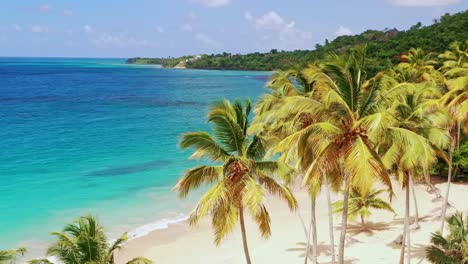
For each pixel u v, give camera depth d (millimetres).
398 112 22656
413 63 77062
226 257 28875
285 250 29578
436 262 20266
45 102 107188
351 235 31781
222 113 18656
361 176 15938
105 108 99312
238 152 19203
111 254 17047
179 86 160500
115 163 51188
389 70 61406
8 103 103188
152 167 49812
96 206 37031
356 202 32219
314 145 17578
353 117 17250
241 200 18297
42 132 68438
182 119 84375
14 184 42188
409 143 17359
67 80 185875
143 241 30906
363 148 16453
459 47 77812
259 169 18703
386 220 34781
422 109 22766
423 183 43625
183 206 37875
